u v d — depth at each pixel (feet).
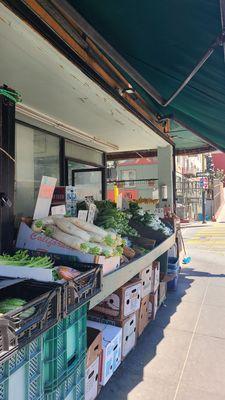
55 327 5.98
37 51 8.89
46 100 13.47
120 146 25.03
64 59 9.37
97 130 19.07
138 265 11.43
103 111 14.83
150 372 10.77
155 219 18.45
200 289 20.68
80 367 7.04
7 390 4.73
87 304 7.23
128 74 12.32
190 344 12.85
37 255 8.40
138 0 8.01
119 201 18.39
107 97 12.72
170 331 14.06
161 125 20.29
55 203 11.62
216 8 7.48
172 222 21.43
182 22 8.54
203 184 77.77
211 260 30.66
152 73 12.21
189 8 7.84
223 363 11.46
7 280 6.37
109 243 9.54
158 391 9.75
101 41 10.16
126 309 11.22
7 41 8.32
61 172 20.27
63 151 20.47
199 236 50.67
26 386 5.17
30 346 5.27
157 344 12.79
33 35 8.01
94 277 7.32
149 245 14.20
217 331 14.12
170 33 9.24
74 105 14.10
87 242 8.67
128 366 11.10
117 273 9.20
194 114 16.40
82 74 10.44
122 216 14.74
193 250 36.83
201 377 10.55
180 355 11.96
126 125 17.60
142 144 23.80
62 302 5.88
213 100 12.94
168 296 19.19
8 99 8.14
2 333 4.37
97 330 9.53
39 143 18.31
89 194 24.70
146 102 16.63
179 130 23.77
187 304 17.70
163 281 17.26
